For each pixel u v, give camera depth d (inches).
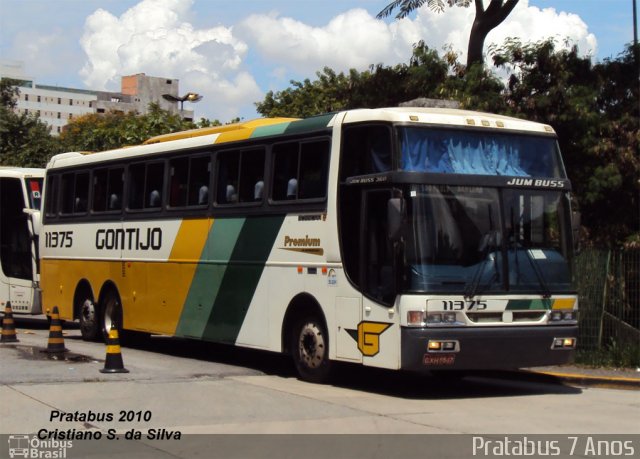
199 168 625.3
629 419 426.3
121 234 706.8
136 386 485.7
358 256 484.7
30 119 1919.3
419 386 539.2
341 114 507.2
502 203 482.3
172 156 654.5
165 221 655.1
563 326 490.0
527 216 488.7
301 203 526.6
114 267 714.8
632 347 612.7
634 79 811.4
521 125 505.0
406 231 458.0
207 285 605.9
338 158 500.7
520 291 477.1
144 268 676.7
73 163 784.3
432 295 454.0
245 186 578.9
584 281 634.2
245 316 570.3
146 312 674.2
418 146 472.1
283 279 538.6
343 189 497.0
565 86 781.9
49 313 809.5
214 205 604.4
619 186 781.3
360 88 935.7
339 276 495.8
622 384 548.4
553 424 408.2
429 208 463.5
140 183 690.8
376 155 480.1
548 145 509.7
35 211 895.1
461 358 458.9
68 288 778.8
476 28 887.7
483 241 473.1
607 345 628.1
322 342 514.0
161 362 609.3
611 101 822.5
